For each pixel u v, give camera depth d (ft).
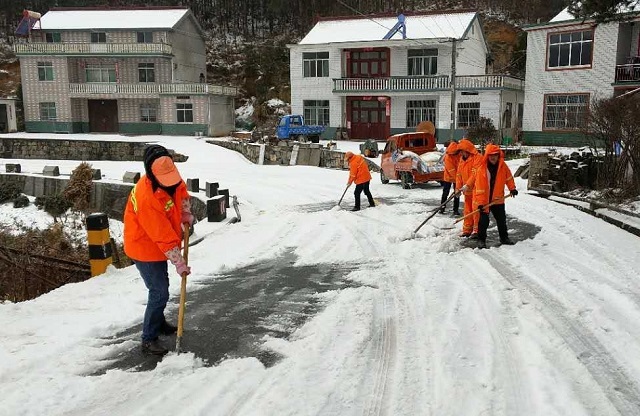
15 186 74.79
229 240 32.89
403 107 115.65
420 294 20.24
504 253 26.32
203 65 159.02
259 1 198.90
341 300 19.79
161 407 12.38
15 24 198.49
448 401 12.37
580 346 15.39
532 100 99.50
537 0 170.60
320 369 14.14
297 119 106.32
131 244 15.24
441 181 54.70
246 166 89.20
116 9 148.97
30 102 142.82
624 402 12.30
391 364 14.42
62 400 12.74
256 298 20.77
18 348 15.97
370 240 30.83
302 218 39.63
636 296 19.39
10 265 34.04
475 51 122.93
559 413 11.73
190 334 17.08
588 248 27.48
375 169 74.13
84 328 17.72
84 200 68.90
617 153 46.21
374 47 114.21
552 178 50.31
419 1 191.42
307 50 120.78
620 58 90.48
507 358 14.64
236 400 12.69
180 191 15.35
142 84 137.59
